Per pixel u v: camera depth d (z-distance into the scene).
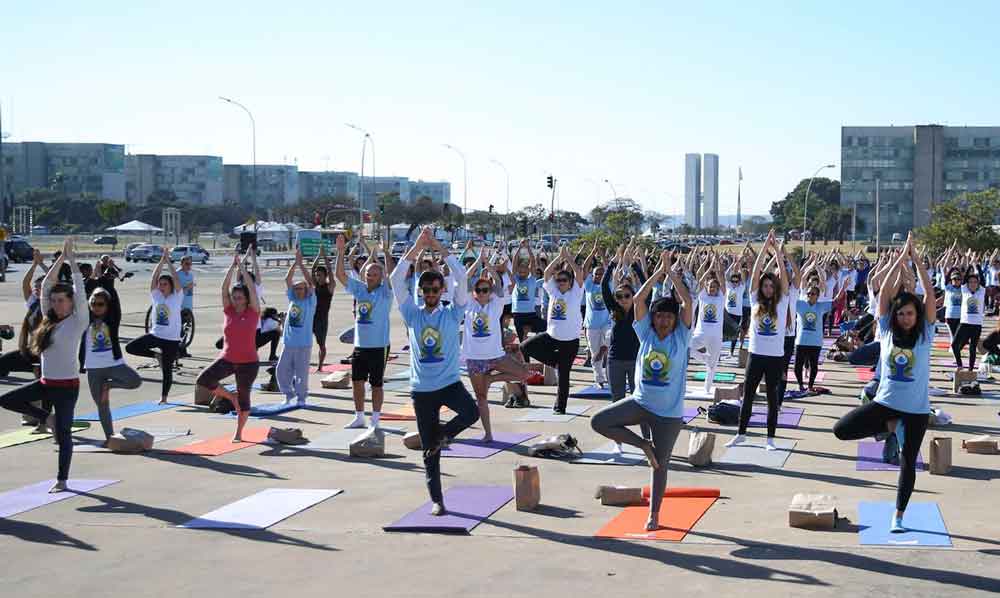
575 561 7.58
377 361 12.59
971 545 7.79
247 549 8.04
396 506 9.28
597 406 15.05
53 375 9.95
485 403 12.28
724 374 18.70
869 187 135.25
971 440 11.41
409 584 7.12
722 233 192.75
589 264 16.62
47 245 101.69
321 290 18.92
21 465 11.17
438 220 137.38
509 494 9.62
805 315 15.80
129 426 13.60
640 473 10.56
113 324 12.00
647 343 8.35
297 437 12.26
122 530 8.62
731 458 11.23
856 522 8.50
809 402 15.31
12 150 194.12
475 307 12.07
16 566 7.69
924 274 8.15
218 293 43.59
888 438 10.85
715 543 7.98
